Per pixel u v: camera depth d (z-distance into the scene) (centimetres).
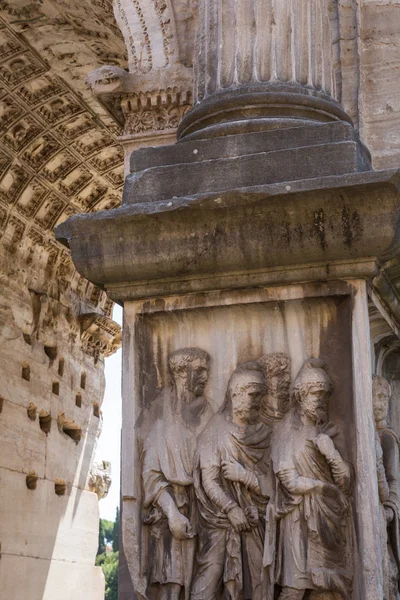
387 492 433
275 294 431
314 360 423
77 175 1211
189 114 492
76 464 1273
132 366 447
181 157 460
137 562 427
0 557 1090
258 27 490
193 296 443
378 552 396
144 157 468
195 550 424
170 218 432
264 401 431
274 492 414
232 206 423
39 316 1210
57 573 1198
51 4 927
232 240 427
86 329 1305
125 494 434
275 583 405
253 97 472
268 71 483
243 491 421
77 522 1259
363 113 584
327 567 400
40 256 1227
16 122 1097
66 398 1261
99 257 445
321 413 416
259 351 436
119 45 961
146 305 450
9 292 1163
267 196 416
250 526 417
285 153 436
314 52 494
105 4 865
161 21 652
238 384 426
